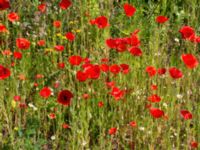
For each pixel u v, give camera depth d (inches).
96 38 222.7
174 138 176.6
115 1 261.0
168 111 175.6
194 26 246.8
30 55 205.6
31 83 193.9
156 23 236.7
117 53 213.6
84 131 170.2
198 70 196.2
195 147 158.4
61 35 216.5
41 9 213.6
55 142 172.2
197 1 258.7
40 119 180.1
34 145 163.3
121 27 240.5
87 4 241.0
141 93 189.0
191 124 183.6
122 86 188.4
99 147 169.6
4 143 165.5
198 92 193.2
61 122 176.1
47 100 184.5
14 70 191.0
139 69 198.1
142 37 233.5
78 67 184.7
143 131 169.5
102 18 170.4
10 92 180.7
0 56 204.7
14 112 181.6
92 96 181.6
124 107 181.9
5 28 192.4
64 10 241.1
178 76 149.9
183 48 218.8
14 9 238.4
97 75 150.3
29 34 225.3
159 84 188.4
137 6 255.6
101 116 177.3
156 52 211.2
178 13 251.3
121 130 175.5
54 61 204.5
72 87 186.1
